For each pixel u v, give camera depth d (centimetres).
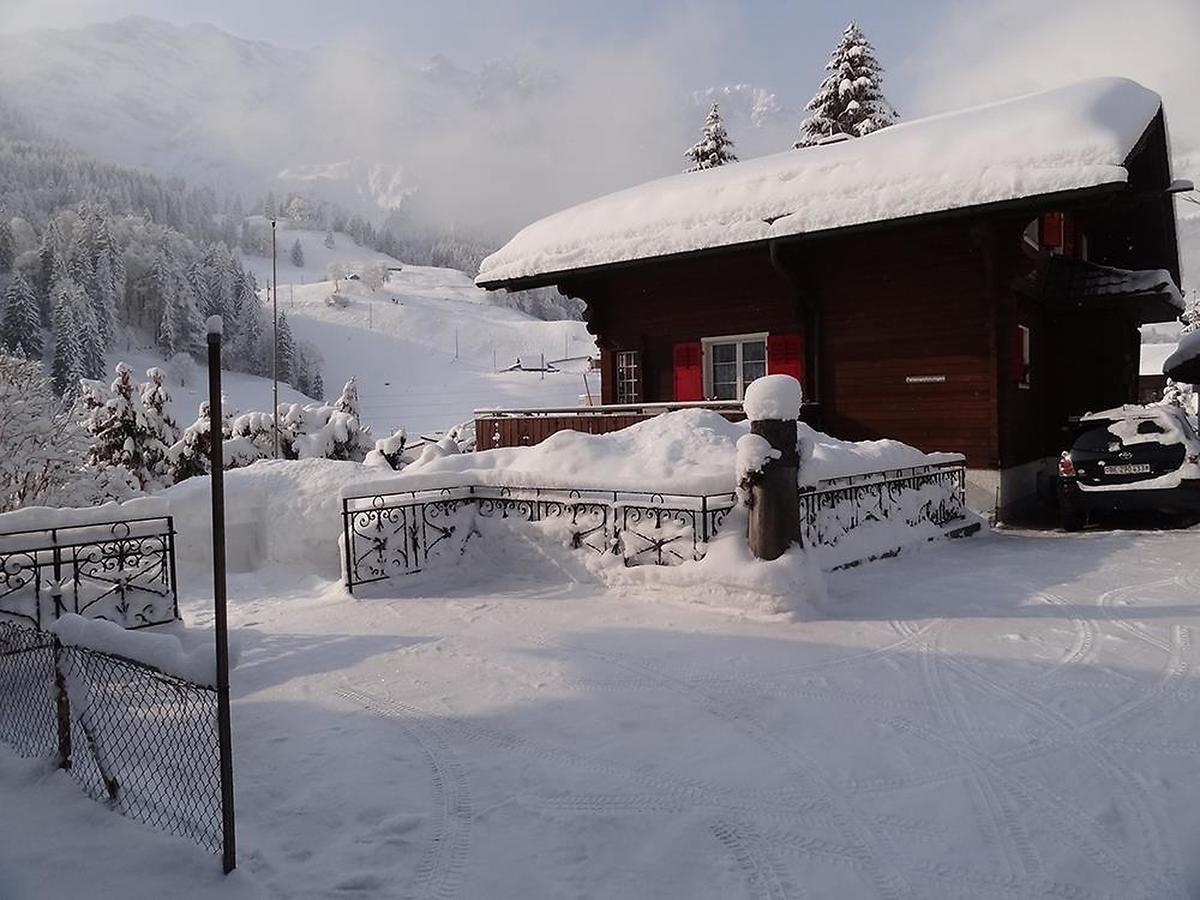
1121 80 1215
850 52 3102
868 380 1292
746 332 1420
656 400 1539
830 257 1320
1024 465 1321
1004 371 1183
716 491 698
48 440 1006
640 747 414
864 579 771
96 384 1739
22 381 1061
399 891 296
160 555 642
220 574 315
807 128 3175
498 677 526
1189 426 1047
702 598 683
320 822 346
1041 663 520
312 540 888
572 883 299
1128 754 390
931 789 362
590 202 1680
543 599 729
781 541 672
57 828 341
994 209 1049
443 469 887
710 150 3569
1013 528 1124
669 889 294
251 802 364
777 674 514
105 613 600
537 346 12862
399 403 8944
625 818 345
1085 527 1105
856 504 847
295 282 18700
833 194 1222
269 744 430
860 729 428
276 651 605
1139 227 1703
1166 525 1094
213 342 322
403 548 806
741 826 336
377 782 382
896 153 1215
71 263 9025
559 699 483
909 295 1252
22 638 472
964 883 294
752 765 390
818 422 1333
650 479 728
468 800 363
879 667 523
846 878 299
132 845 326
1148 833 323
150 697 496
